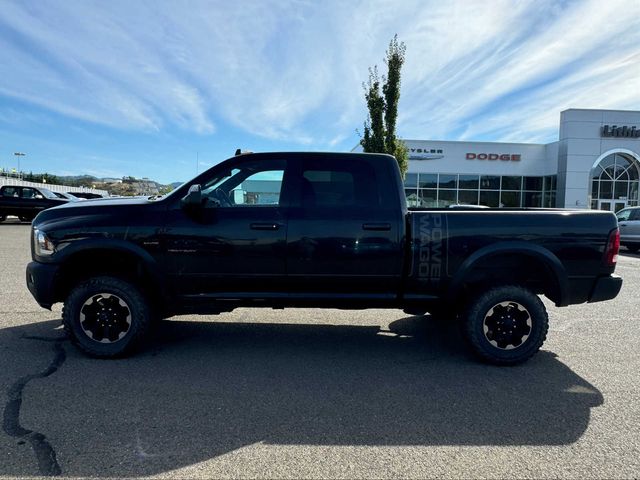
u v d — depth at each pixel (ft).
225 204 14.05
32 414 10.19
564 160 86.79
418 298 14.05
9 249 38.58
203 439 9.25
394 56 48.73
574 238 13.64
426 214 13.73
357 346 15.67
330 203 13.91
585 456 8.80
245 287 14.01
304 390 11.84
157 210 13.76
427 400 11.33
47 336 15.84
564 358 14.58
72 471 8.05
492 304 13.60
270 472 8.14
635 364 14.05
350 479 7.98
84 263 14.48
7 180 109.91
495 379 12.77
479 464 8.48
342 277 13.83
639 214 48.16
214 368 13.32
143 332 13.85
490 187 91.09
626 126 86.12
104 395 11.27
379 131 49.96
